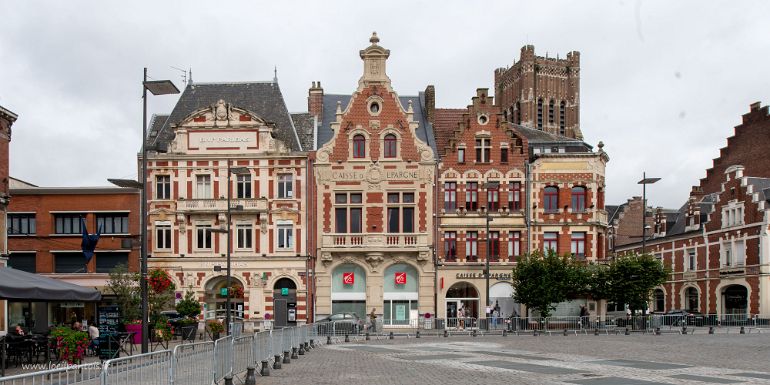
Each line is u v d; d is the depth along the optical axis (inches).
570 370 861.8
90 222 2032.5
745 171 2596.0
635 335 1672.0
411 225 2074.3
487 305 1840.6
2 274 920.9
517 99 4630.9
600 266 1919.3
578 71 4613.7
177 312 1802.4
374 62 2108.8
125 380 452.4
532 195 2103.8
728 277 2267.5
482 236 2087.8
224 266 2038.6
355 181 2069.4
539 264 1851.6
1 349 989.2
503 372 842.2
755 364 933.8
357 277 2073.1
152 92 1107.3
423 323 1984.5
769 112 2504.9
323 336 1615.4
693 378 775.1
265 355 895.1
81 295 986.1
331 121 2245.3
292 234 2048.5
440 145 2193.7
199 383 612.4
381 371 866.8
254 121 2068.2
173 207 2046.0
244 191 2063.2
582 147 2158.0
